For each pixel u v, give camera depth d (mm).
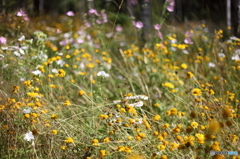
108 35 6418
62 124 3072
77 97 4496
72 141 2734
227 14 8383
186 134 3213
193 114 2730
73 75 5172
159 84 4785
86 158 2764
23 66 4234
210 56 5453
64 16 10641
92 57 5738
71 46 5617
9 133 2934
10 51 4457
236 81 4684
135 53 5773
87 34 6863
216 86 4629
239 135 3021
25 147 2973
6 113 3104
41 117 3127
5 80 4078
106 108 3283
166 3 5586
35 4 13828
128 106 3061
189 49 6156
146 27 7672
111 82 5168
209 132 2414
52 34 7637
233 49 5000
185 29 8008
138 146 2789
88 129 3260
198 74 4938
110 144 2838
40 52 4578
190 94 4145
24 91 3680
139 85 4746
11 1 7191
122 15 11500
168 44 6109
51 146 2822
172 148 2596
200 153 2734
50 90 4078
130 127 3043
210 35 6176
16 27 5441
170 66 4934
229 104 3668
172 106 4168
